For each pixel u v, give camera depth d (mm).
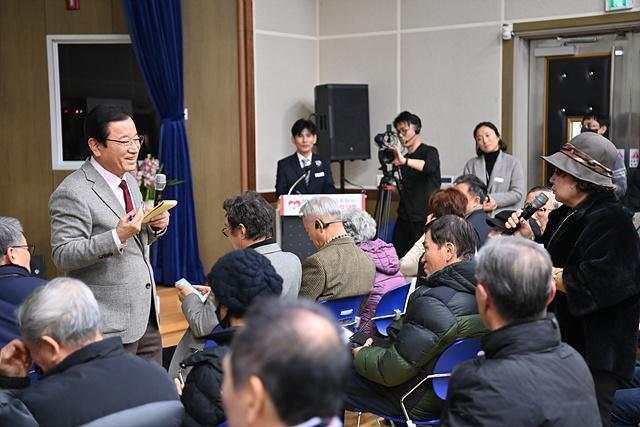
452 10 6402
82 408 1721
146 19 6090
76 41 6379
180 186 6227
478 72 6332
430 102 6559
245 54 6262
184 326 5121
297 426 1142
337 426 1199
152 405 1782
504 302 1777
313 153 5910
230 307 2096
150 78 6176
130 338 2885
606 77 6043
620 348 2590
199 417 1965
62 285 1849
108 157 2830
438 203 3660
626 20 5734
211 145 6359
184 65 6336
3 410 1707
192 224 6258
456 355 2607
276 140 6582
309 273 3232
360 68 6840
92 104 6457
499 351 1771
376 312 3449
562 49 6176
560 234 2762
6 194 6516
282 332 1134
